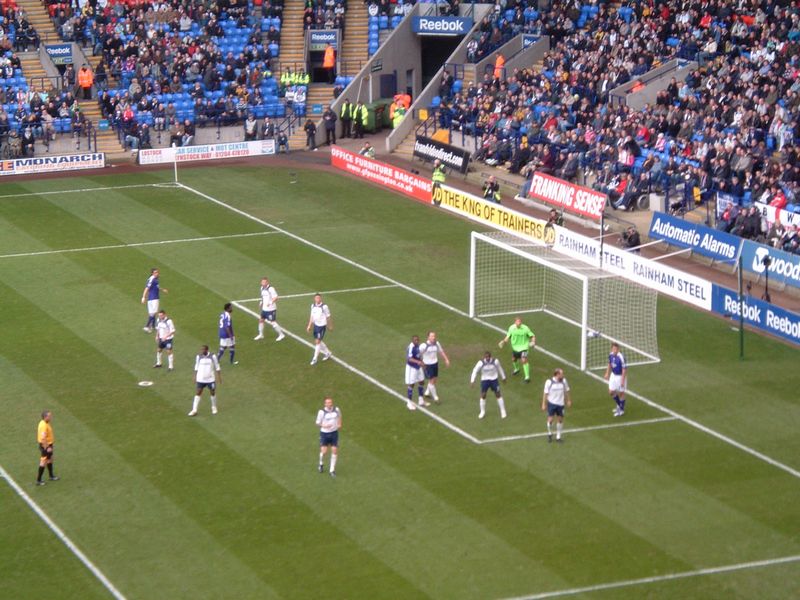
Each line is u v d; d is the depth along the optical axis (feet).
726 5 306.14
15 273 223.10
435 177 273.75
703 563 129.08
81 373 178.91
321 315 181.78
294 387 174.70
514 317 202.28
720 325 199.21
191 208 267.39
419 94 351.67
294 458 152.76
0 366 181.16
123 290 214.28
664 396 171.83
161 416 164.86
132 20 345.10
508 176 288.71
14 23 336.70
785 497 143.33
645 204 258.98
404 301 210.18
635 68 302.04
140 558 130.00
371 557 129.90
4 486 145.79
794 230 222.48
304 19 352.69
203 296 211.61
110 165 307.99
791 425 162.71
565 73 306.14
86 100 331.98
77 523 137.18
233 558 129.80
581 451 154.92
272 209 267.18
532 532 135.13
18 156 309.63
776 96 266.16
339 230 251.60
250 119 327.88
